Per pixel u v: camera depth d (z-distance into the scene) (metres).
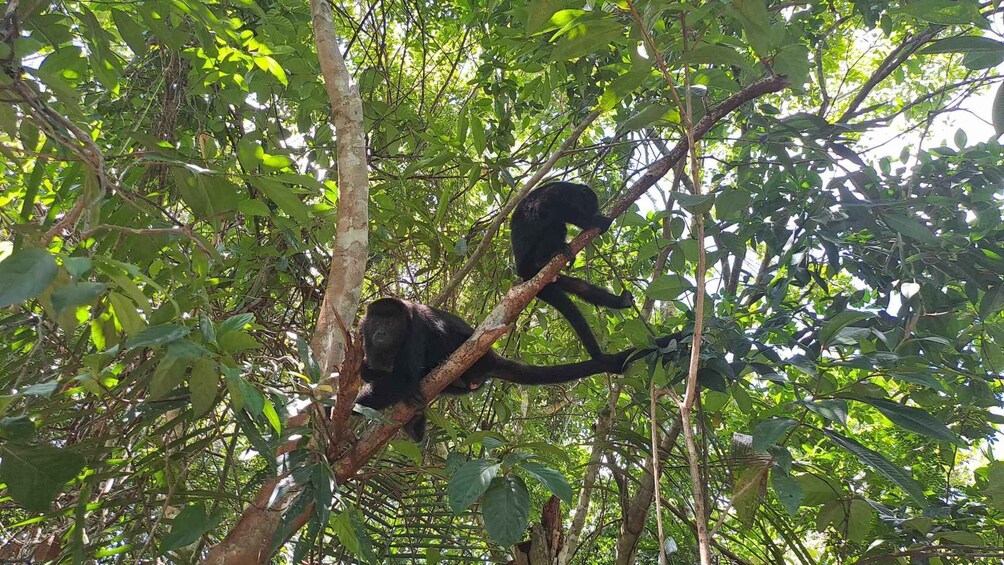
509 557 5.09
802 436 5.62
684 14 3.04
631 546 5.94
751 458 4.41
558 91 8.59
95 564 3.80
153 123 5.62
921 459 6.07
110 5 3.60
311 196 5.16
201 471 4.84
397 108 6.39
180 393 3.44
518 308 4.46
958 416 5.20
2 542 4.15
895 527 4.91
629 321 4.76
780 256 5.48
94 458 3.19
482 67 6.97
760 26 2.99
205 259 3.54
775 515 5.68
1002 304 4.54
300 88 5.94
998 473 4.15
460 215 7.48
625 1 2.91
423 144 6.95
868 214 4.80
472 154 6.99
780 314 4.80
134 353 3.26
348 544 3.58
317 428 3.43
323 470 3.11
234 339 2.52
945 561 4.72
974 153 5.33
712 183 6.39
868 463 3.22
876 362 3.86
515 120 9.06
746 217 5.28
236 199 3.40
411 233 6.26
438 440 6.04
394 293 7.30
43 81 3.03
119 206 3.52
